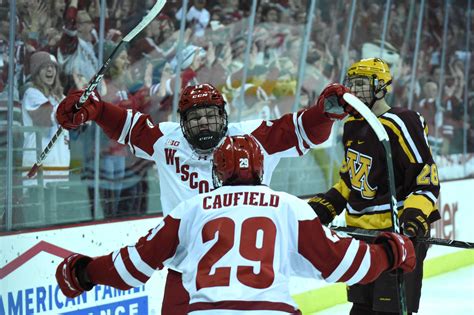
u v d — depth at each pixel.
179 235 7.36
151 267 7.43
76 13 15.57
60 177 14.86
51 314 13.54
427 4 24.17
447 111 25.14
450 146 25.19
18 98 14.48
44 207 14.52
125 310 14.60
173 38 17.53
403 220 10.70
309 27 20.73
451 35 25.14
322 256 7.25
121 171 15.95
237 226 7.14
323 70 21.44
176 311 8.85
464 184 24.17
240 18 18.97
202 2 18.03
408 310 11.27
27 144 14.45
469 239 24.31
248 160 7.41
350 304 19.28
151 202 16.58
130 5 16.67
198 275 7.04
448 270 23.05
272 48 19.92
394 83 23.36
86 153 15.31
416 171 11.10
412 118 11.17
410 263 7.67
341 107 9.08
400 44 23.45
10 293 13.00
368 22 22.42
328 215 11.79
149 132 9.83
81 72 15.78
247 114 19.53
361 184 11.45
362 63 11.30
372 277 7.43
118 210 15.88
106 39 16.27
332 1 21.27
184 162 9.48
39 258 13.45
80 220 14.76
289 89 20.56
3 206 13.70
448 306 18.67
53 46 15.19
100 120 10.09
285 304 6.98
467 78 25.83
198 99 8.91
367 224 11.46
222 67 18.77
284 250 7.17
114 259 7.46
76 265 7.65
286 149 9.59
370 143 11.31
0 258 12.91
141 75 16.97
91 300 14.04
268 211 7.23
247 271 6.95
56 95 15.20
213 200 7.33
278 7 19.86
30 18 14.71
